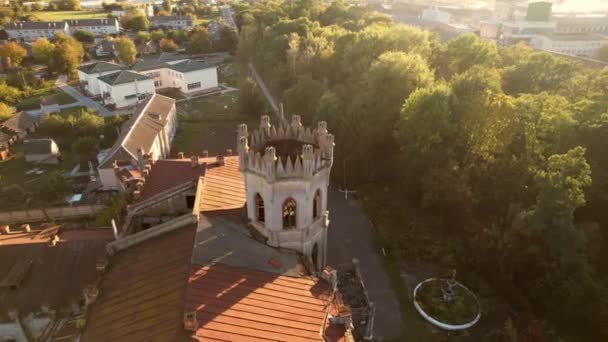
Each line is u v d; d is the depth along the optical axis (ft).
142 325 104.99
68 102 526.16
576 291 168.25
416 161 241.76
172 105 411.75
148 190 179.83
